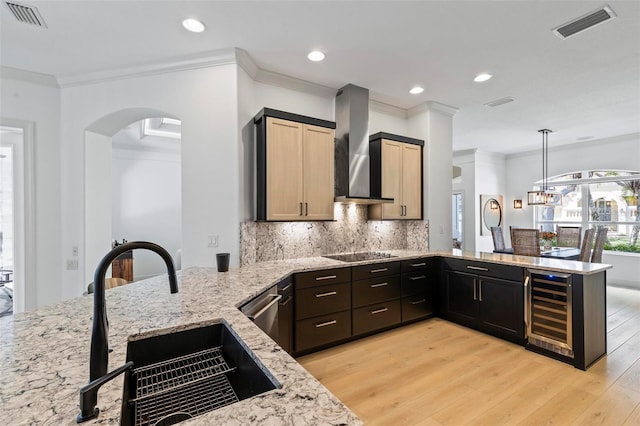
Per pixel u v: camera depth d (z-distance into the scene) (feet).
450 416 6.64
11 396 2.57
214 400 3.52
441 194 14.42
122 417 2.64
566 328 8.88
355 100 12.03
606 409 6.86
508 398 7.28
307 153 10.44
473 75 11.05
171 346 4.32
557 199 19.80
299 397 2.58
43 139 10.37
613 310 13.85
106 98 10.25
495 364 8.89
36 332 4.13
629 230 19.19
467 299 11.69
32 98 10.26
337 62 10.12
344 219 12.98
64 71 10.11
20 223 11.03
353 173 12.02
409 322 12.01
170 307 5.29
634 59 9.82
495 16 7.70
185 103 9.78
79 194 10.48
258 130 10.16
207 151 9.64
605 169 19.80
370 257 11.74
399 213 13.28
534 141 20.59
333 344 10.02
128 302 5.60
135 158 21.11
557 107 14.20
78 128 10.44
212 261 9.60
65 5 7.04
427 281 12.58
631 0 7.09
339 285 10.09
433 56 9.71
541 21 7.90
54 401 2.51
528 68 10.46
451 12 7.55
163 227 22.00
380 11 7.49
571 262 10.10
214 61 9.50
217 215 9.59
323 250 12.35
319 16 7.66
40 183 10.34
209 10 7.36
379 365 8.86
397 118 14.67
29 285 10.21
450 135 14.82
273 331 7.27
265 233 10.96
